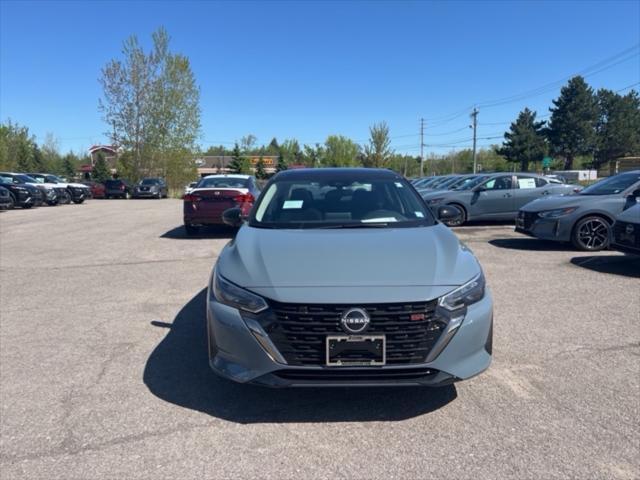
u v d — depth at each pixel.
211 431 3.12
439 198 13.36
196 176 45.06
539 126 76.44
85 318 5.48
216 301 3.35
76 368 4.11
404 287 3.10
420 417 3.26
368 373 3.05
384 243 3.69
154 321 5.34
